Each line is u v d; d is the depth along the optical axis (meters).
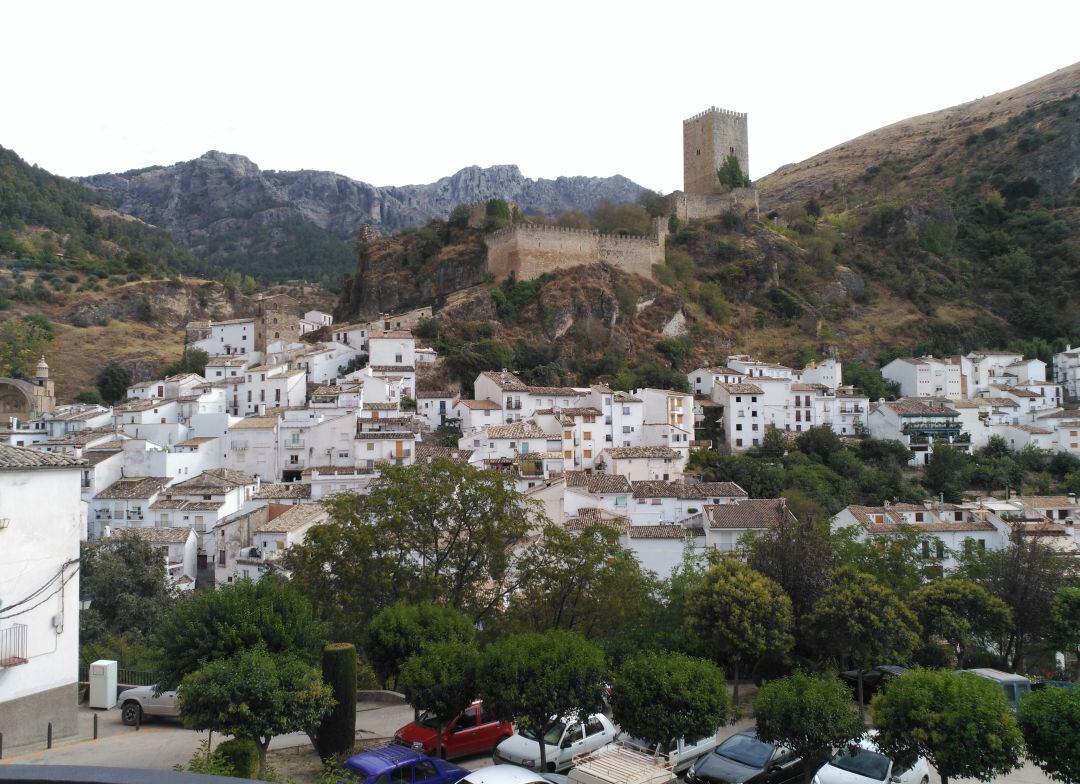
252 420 105.12
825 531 54.88
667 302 162.12
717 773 28.73
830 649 39.09
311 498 89.12
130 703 34.59
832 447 121.50
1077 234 196.88
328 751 29.42
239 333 159.00
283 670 27.44
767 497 102.75
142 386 129.75
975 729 25.62
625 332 152.88
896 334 174.00
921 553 69.06
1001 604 44.62
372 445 96.62
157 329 196.88
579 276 155.88
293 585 43.06
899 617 38.38
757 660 40.00
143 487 90.50
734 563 41.44
